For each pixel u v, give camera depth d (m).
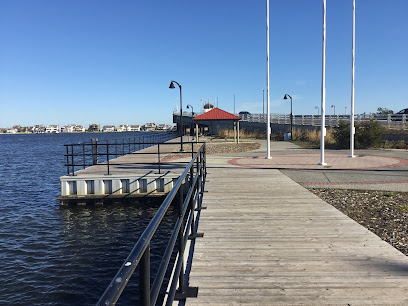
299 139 39.88
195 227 6.13
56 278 7.78
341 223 6.36
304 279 3.93
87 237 10.45
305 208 7.62
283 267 4.30
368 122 26.88
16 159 40.53
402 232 5.99
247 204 8.06
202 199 8.64
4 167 31.38
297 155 21.48
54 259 8.82
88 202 13.88
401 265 4.32
